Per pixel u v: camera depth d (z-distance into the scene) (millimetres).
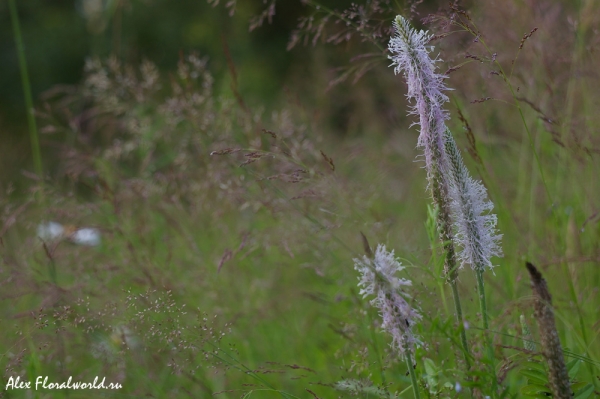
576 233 4262
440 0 4609
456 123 5516
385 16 4414
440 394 3139
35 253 5191
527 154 5633
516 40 5203
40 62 17656
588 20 5180
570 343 4016
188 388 4508
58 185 5809
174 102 5676
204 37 16641
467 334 3467
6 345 4551
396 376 3770
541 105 5094
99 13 15734
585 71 4871
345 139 8516
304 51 14094
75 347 4516
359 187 5578
